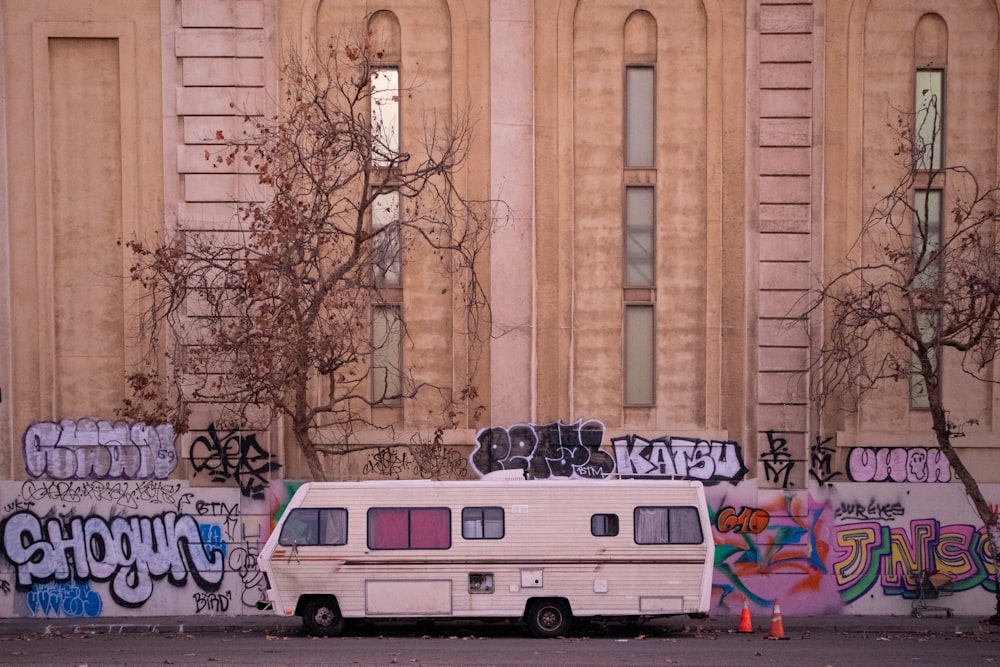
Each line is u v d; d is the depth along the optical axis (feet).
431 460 66.44
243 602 66.69
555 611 57.36
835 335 63.16
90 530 66.85
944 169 62.03
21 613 66.33
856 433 67.21
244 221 66.33
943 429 60.34
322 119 63.62
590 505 57.31
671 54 68.59
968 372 64.28
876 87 67.77
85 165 67.56
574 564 56.90
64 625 63.05
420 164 63.77
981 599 66.80
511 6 67.77
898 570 66.90
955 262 60.49
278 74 67.31
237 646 53.98
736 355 67.56
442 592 56.90
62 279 67.41
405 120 68.13
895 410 67.31
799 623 63.31
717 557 66.95
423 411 67.72
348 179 60.03
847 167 67.51
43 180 67.21
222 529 66.90
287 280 58.34
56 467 67.00
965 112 67.87
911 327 62.34
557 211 67.82
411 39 68.33
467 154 67.87
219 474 66.95
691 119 68.39
